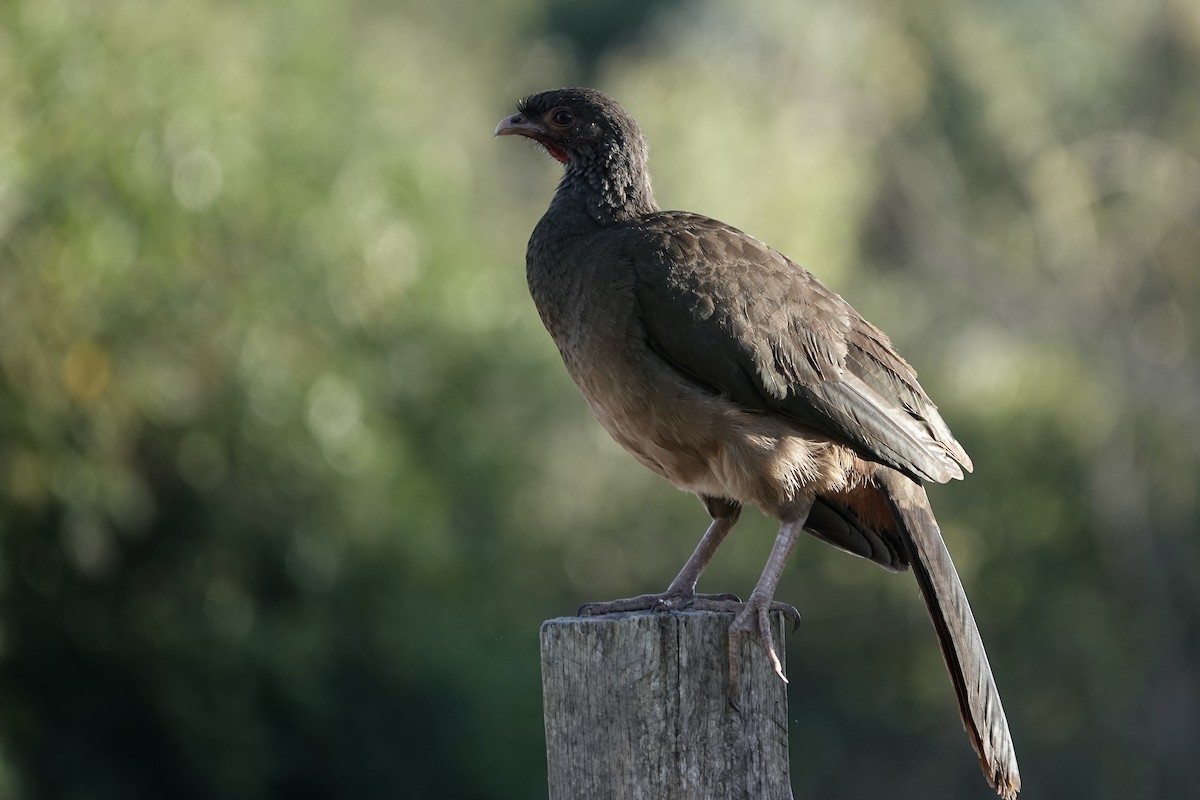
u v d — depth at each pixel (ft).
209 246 47.01
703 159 79.30
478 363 56.13
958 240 86.22
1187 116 82.74
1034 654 79.87
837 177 81.97
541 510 75.82
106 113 44.14
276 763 51.39
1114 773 78.69
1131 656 79.20
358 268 50.19
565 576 79.15
